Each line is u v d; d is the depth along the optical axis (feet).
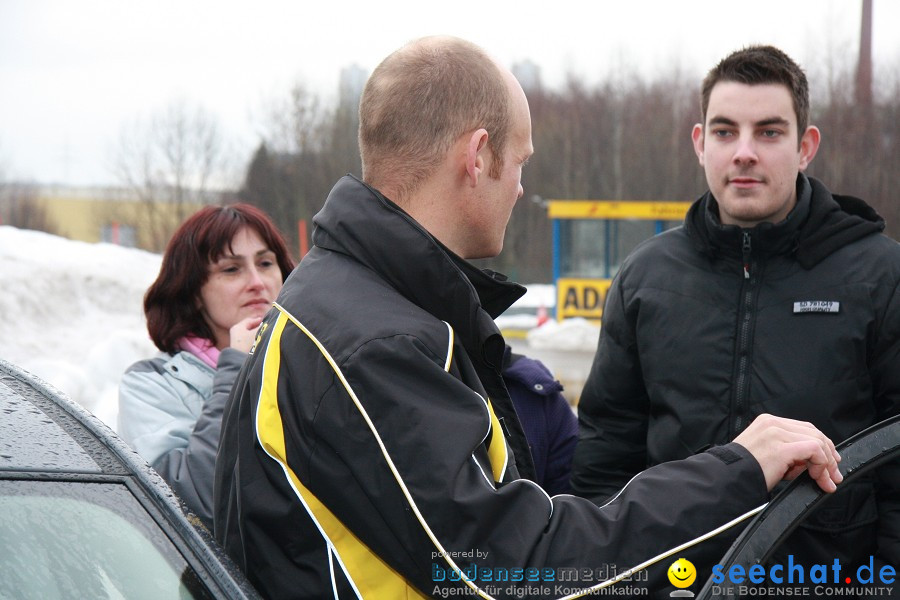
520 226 145.89
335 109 155.02
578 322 56.80
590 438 8.63
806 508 4.89
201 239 8.99
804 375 7.48
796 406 7.45
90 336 28.02
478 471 4.70
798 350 7.54
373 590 4.88
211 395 8.07
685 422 7.81
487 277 5.60
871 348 7.50
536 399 8.80
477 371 5.49
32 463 4.30
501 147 5.71
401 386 4.75
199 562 4.34
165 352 9.24
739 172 7.77
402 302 5.16
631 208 58.49
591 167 152.87
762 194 7.75
